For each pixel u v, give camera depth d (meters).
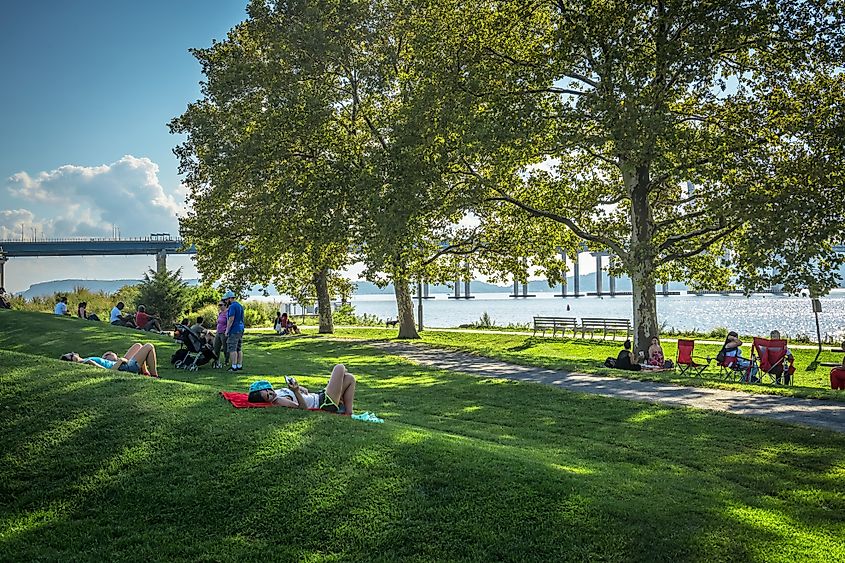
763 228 20.22
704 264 28.98
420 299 48.25
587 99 22.64
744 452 10.84
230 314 17.50
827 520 7.75
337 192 31.80
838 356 27.58
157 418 8.48
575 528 6.50
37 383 9.54
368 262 33.94
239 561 5.86
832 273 20.30
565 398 15.72
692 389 17.41
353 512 6.58
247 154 33.41
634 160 22.17
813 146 21.44
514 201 28.12
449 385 17.89
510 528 6.45
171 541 6.15
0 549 6.01
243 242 40.41
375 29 34.62
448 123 25.61
